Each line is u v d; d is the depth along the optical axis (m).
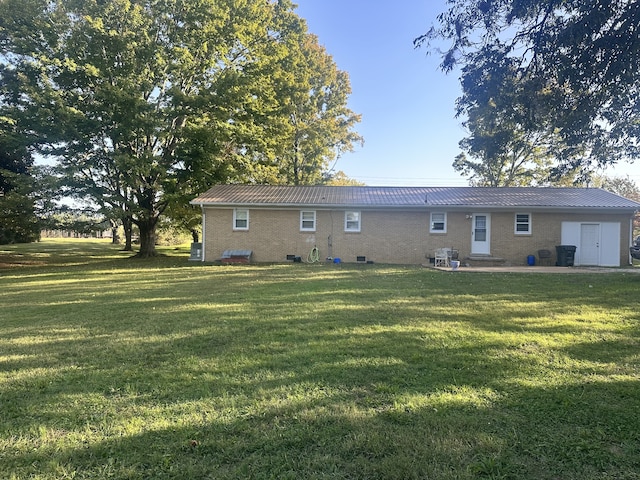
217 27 22.02
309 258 19.27
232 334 5.76
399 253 19.00
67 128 19.27
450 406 3.37
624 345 5.06
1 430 3.06
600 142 7.09
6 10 20.03
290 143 29.28
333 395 3.62
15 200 20.06
